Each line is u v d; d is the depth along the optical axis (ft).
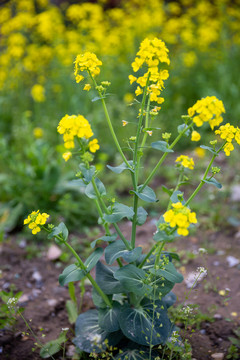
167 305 7.20
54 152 15.71
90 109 18.25
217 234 11.78
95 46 21.08
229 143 5.86
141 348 6.83
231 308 8.63
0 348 7.55
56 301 9.04
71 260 10.91
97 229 12.19
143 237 11.85
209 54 22.12
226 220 12.32
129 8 27.58
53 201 12.92
